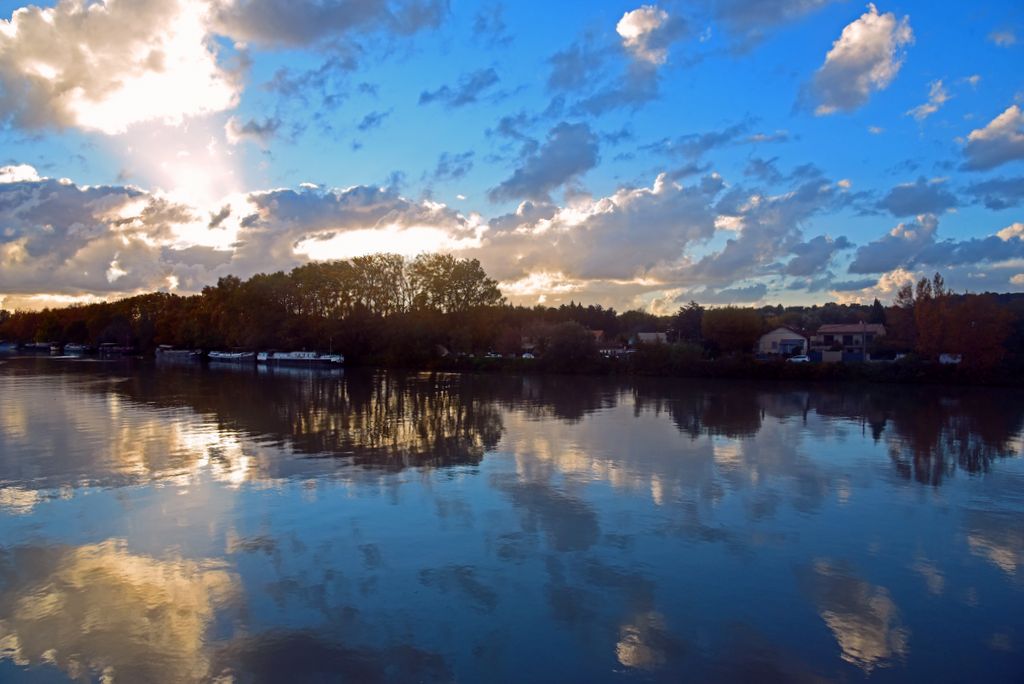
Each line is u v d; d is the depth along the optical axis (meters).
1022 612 12.25
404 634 11.17
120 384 62.81
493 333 105.88
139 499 18.95
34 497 19.16
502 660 10.40
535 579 13.38
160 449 26.66
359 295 117.06
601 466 23.88
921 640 11.17
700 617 11.85
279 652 10.60
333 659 10.41
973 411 42.50
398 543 15.38
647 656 10.55
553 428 33.66
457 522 16.95
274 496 19.31
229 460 24.47
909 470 23.91
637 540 15.74
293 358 115.00
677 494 19.97
